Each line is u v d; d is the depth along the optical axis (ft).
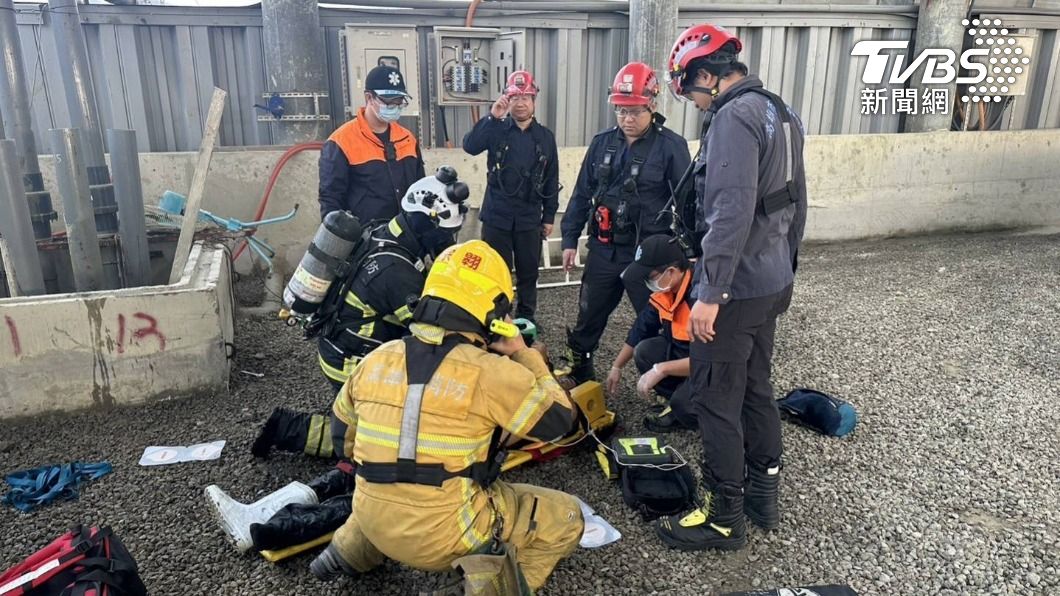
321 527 8.38
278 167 19.38
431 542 6.59
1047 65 29.43
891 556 8.59
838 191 26.55
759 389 8.58
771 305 7.95
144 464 10.54
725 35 7.89
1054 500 9.71
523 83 14.29
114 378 12.16
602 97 24.49
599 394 10.88
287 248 20.27
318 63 20.27
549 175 15.29
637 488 9.42
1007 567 8.36
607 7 23.27
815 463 10.65
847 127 27.48
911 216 27.81
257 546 8.09
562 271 22.29
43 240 15.15
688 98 8.24
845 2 27.14
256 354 14.96
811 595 7.65
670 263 9.63
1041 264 23.11
